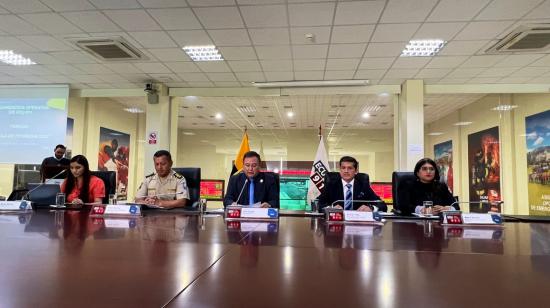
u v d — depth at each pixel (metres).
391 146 10.19
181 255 0.87
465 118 7.38
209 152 10.57
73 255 0.84
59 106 5.75
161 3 3.03
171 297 0.56
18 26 3.53
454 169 7.84
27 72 5.09
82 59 4.51
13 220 1.54
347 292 0.60
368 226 1.57
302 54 4.22
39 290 0.58
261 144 10.50
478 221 1.66
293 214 2.21
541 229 1.51
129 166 8.11
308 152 10.37
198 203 2.69
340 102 7.04
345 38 3.73
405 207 2.46
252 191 2.61
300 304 0.54
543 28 3.38
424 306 0.53
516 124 5.84
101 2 3.03
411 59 4.33
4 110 5.86
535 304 0.55
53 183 2.55
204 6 3.07
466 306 0.53
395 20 3.29
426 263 0.82
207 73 5.06
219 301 0.55
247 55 4.29
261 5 3.04
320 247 1.01
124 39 3.84
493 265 0.80
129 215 1.82
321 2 2.97
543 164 5.20
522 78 5.00
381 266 0.78
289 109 7.80
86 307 0.51
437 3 2.96
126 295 0.57
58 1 3.02
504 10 3.07
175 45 4.00
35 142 5.75
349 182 2.70
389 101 6.88
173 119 6.06
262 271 0.73
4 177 5.94
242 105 7.38
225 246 1.00
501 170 6.12
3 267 0.73
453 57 4.23
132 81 5.54
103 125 7.09
